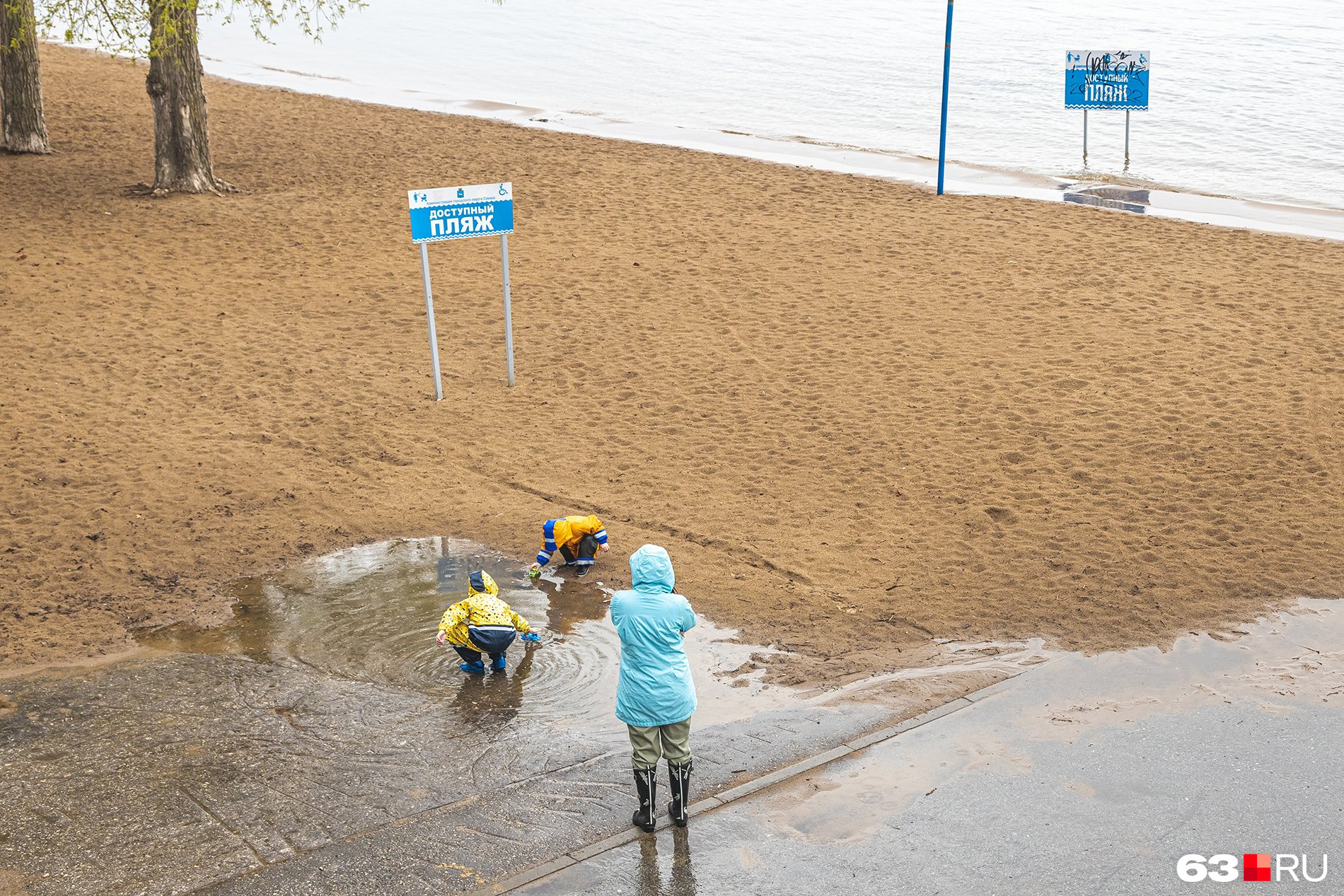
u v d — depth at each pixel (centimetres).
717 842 557
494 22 5156
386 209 1919
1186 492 983
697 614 805
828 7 5975
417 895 514
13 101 2198
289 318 1430
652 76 3819
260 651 750
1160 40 4666
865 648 761
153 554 886
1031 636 772
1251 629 772
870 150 2688
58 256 1625
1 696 685
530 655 750
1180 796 589
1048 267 1639
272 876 525
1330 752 627
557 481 1031
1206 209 2112
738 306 1491
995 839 556
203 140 1984
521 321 1439
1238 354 1293
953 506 975
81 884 518
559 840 556
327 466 1055
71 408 1154
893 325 1411
